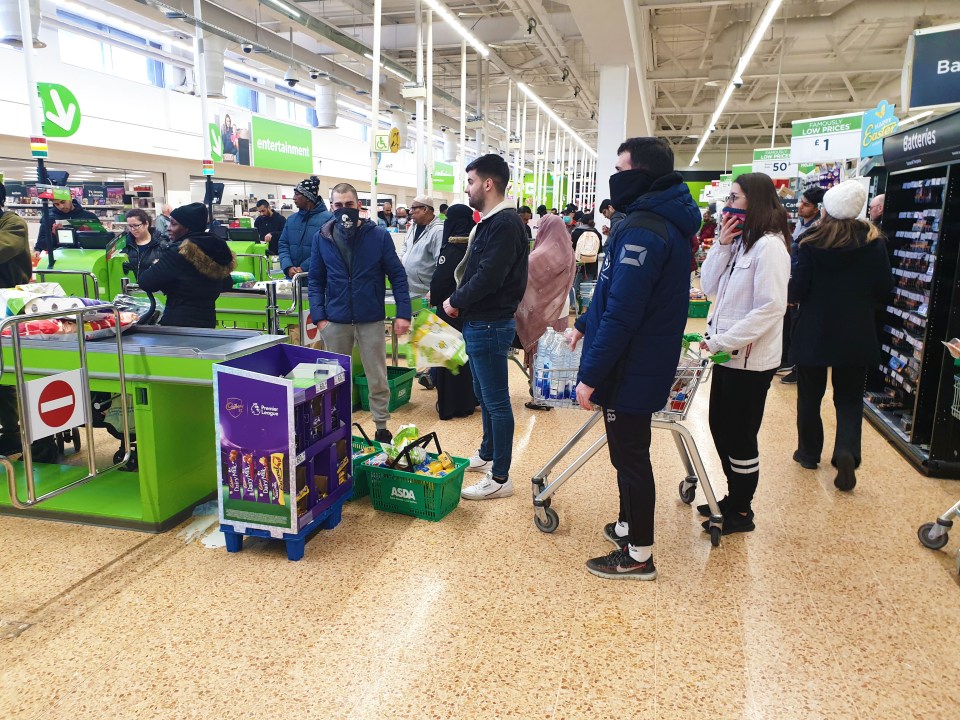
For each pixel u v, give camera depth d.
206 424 3.25
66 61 11.73
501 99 21.20
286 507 2.67
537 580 2.61
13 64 10.34
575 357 3.10
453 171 24.53
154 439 2.89
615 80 11.57
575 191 33.16
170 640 2.20
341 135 20.61
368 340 3.96
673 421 2.82
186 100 14.15
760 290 2.71
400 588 2.54
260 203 10.04
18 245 3.77
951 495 3.50
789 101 19.27
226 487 2.73
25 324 2.96
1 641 2.19
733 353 2.80
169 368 2.80
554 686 2.01
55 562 2.70
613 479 3.69
